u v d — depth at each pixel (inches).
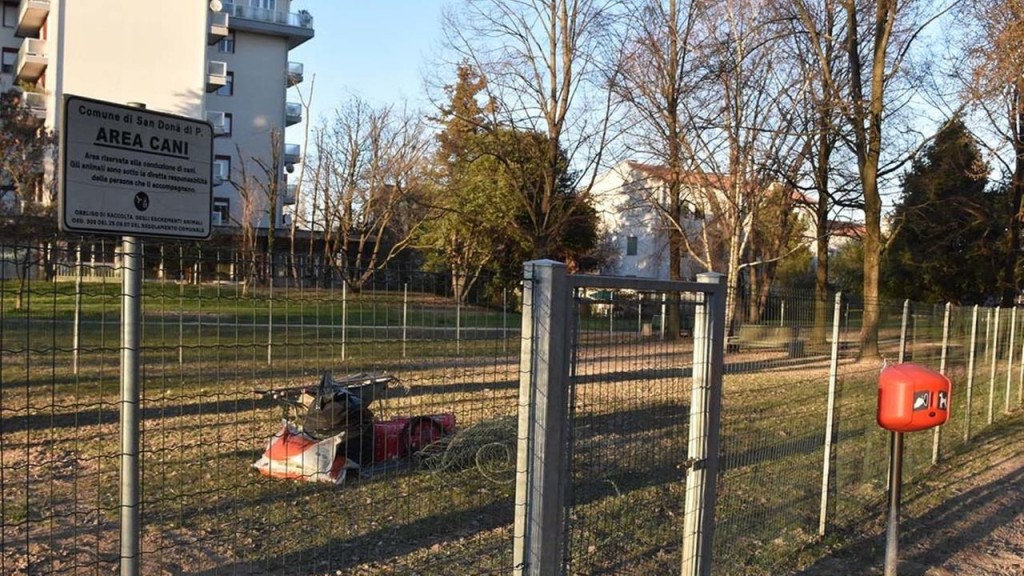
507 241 1323.8
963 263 1501.0
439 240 1411.2
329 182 1518.2
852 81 894.4
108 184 97.7
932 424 191.5
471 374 178.4
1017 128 1018.1
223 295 130.2
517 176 1091.3
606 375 155.0
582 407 155.3
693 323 174.9
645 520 211.2
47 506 238.8
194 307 168.6
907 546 253.0
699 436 176.4
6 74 1838.1
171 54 1744.6
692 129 951.0
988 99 726.5
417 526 227.6
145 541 207.6
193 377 323.0
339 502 238.4
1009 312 529.3
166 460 261.6
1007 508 303.9
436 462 257.9
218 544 207.5
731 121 916.0
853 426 280.5
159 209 102.9
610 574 182.5
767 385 229.6
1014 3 633.6
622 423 164.4
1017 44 641.0
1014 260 1184.2
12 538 212.2
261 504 236.8
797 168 923.4
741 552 212.8
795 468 241.1
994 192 1416.1
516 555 134.3
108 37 1690.5
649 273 1967.3
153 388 317.1
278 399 269.7
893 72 910.4
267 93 2068.2
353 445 252.7
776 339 230.5
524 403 132.9
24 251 108.1
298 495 240.8
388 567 200.2
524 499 133.3
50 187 1048.8
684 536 179.8
